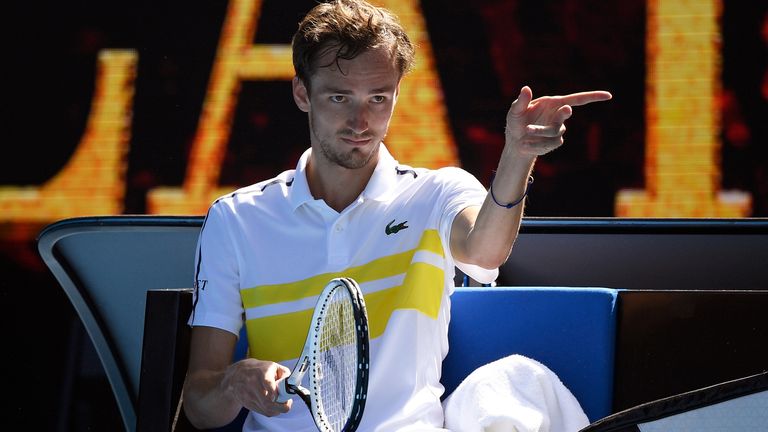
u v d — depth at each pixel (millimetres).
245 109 18141
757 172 17484
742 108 17516
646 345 8297
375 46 8422
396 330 8492
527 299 8727
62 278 9758
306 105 9086
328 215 8812
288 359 8680
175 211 18172
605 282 9359
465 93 17812
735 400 6102
